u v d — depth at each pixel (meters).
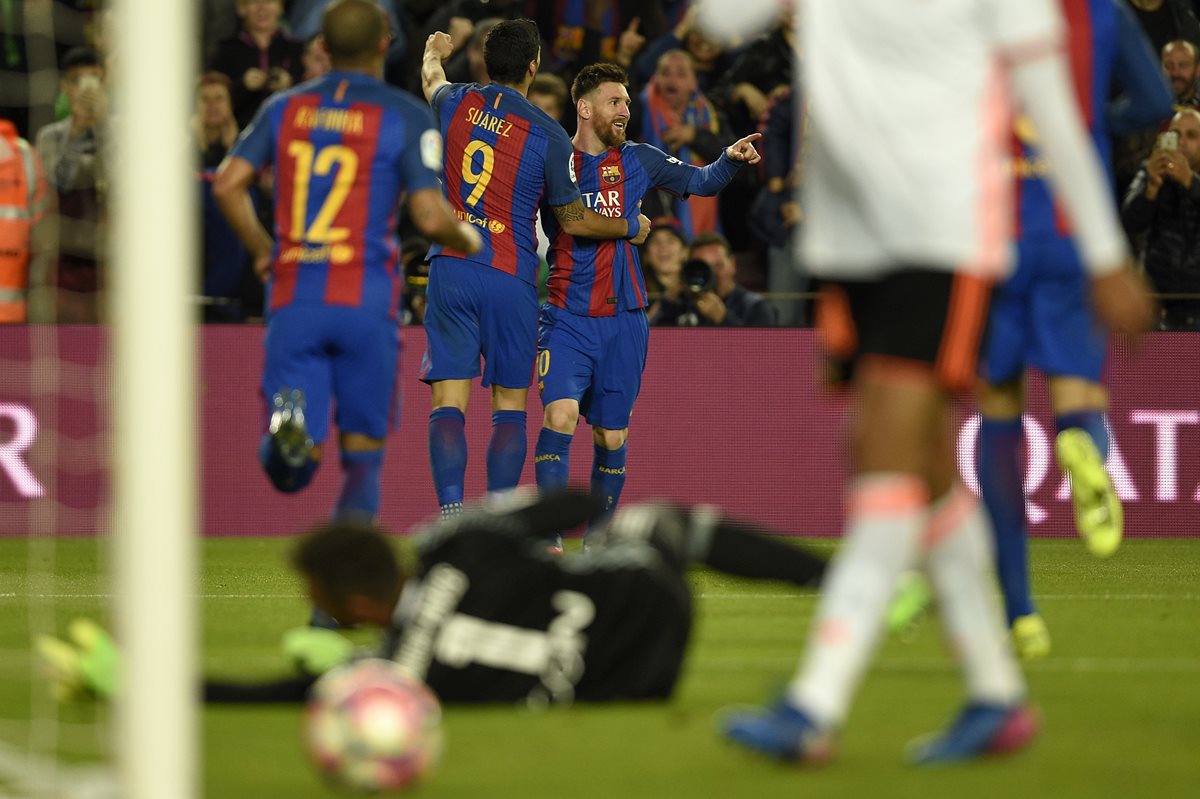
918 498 10.07
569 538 37.25
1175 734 12.02
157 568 8.80
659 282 36.31
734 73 39.06
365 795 10.08
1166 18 39.16
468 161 23.67
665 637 12.80
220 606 21.83
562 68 39.62
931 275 10.16
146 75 8.95
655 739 11.58
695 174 26.11
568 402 25.48
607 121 25.78
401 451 35.75
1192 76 37.66
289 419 16.77
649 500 35.97
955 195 10.14
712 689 14.11
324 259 17.17
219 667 15.80
